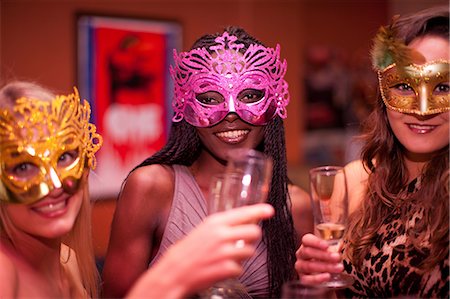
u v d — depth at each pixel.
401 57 1.40
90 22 4.10
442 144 1.43
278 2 4.83
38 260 1.31
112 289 1.66
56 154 1.23
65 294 1.40
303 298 1.11
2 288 1.15
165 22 4.36
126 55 4.22
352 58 5.18
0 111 1.21
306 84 5.00
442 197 1.41
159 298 1.01
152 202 1.66
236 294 1.36
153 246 1.70
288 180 1.82
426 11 1.46
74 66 4.07
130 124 4.25
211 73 1.60
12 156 1.21
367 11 5.29
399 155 1.56
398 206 1.50
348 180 1.70
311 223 1.82
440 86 1.41
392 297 1.45
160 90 4.36
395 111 1.45
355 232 1.55
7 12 3.87
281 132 1.74
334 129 5.11
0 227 1.26
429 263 1.37
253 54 1.63
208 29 4.56
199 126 1.61
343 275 1.41
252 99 1.63
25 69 3.93
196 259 1.00
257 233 1.05
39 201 1.21
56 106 1.25
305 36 5.02
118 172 4.20
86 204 1.39
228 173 1.15
